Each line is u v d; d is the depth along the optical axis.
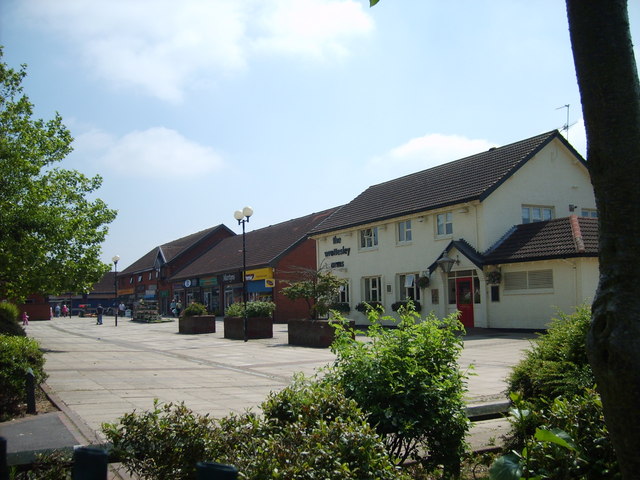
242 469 3.47
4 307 20.28
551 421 4.73
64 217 20.11
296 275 42.09
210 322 29.83
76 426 7.43
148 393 10.44
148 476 4.05
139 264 77.62
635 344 2.76
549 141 28.00
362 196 38.06
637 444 2.76
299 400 4.64
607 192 2.97
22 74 20.03
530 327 24.19
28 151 19.72
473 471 6.07
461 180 29.55
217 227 65.44
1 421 7.80
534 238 25.00
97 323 45.31
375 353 5.68
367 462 3.68
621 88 2.96
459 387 5.72
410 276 30.53
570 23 3.12
